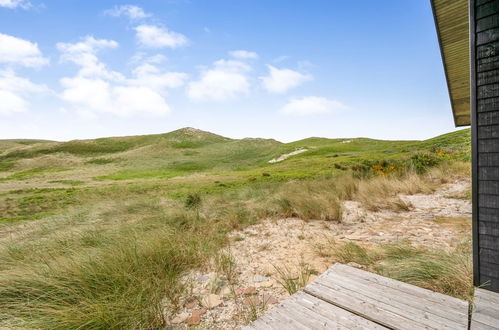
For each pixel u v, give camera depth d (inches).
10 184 1716.3
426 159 580.7
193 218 267.9
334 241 182.7
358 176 474.9
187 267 152.4
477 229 95.4
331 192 341.4
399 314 79.1
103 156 3927.2
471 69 94.0
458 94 275.9
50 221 326.3
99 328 93.5
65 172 2829.7
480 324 73.5
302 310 83.8
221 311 108.9
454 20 160.7
